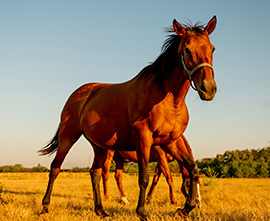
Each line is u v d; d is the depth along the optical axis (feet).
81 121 20.11
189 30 15.05
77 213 19.95
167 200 31.86
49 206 22.45
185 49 14.42
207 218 15.79
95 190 19.90
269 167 152.05
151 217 15.40
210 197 30.94
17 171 264.72
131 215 17.34
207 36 14.92
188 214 17.01
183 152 16.87
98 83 22.44
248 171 150.82
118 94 17.79
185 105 16.38
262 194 37.24
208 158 180.96
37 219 17.49
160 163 28.50
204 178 41.14
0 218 16.56
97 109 18.71
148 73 16.28
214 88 13.28
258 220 14.69
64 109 22.18
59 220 16.84
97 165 20.52
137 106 15.98
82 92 21.75
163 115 15.30
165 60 15.79
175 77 15.35
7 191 44.47
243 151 282.97
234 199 30.68
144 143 15.44
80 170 222.69
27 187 57.00
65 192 45.27
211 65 13.97
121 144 17.87
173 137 16.01
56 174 21.13
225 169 153.07
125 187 56.90
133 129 16.08
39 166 268.21
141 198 15.15
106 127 17.90
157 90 15.51
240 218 15.90
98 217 18.21
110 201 32.99
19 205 20.92
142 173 15.19
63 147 21.36
